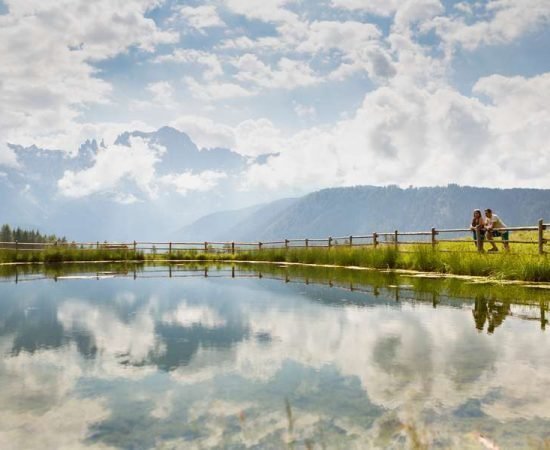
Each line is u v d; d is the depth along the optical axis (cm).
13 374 435
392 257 1664
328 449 279
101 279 1465
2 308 838
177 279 1448
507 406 346
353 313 751
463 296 916
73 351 520
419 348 520
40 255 2603
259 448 282
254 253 2791
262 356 495
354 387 393
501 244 1752
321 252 2197
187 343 555
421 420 321
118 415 336
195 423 322
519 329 613
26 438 301
